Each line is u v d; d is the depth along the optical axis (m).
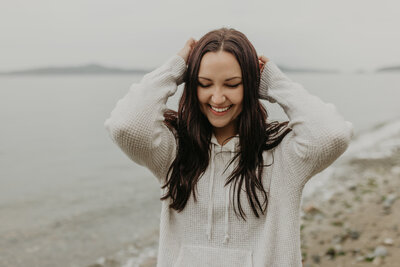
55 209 9.24
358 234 5.58
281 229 1.78
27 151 19.45
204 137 1.84
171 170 1.89
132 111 1.72
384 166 11.98
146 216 8.43
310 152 1.66
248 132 1.77
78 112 41.56
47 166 15.42
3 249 6.75
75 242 7.04
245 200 1.81
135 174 13.27
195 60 1.72
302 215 7.18
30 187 11.81
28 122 32.72
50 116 37.44
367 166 12.18
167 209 1.91
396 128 22.22
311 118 1.69
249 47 1.73
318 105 1.73
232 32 1.74
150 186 11.33
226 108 1.75
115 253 6.48
